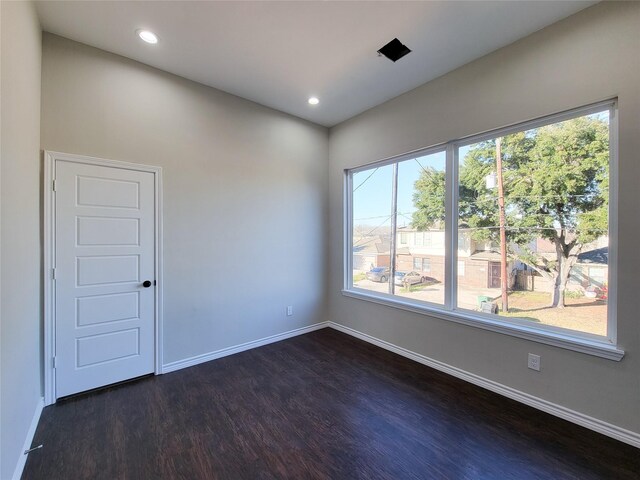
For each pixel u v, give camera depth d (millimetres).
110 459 1750
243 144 3350
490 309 2621
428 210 3105
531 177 2361
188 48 2459
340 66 2707
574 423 2062
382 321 3502
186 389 2533
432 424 2076
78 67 2367
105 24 2166
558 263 2229
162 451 1816
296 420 2125
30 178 1916
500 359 2467
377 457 1774
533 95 2236
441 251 2982
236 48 2455
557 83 2121
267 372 2859
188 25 2182
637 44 1808
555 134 2229
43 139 2217
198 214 3020
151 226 2730
